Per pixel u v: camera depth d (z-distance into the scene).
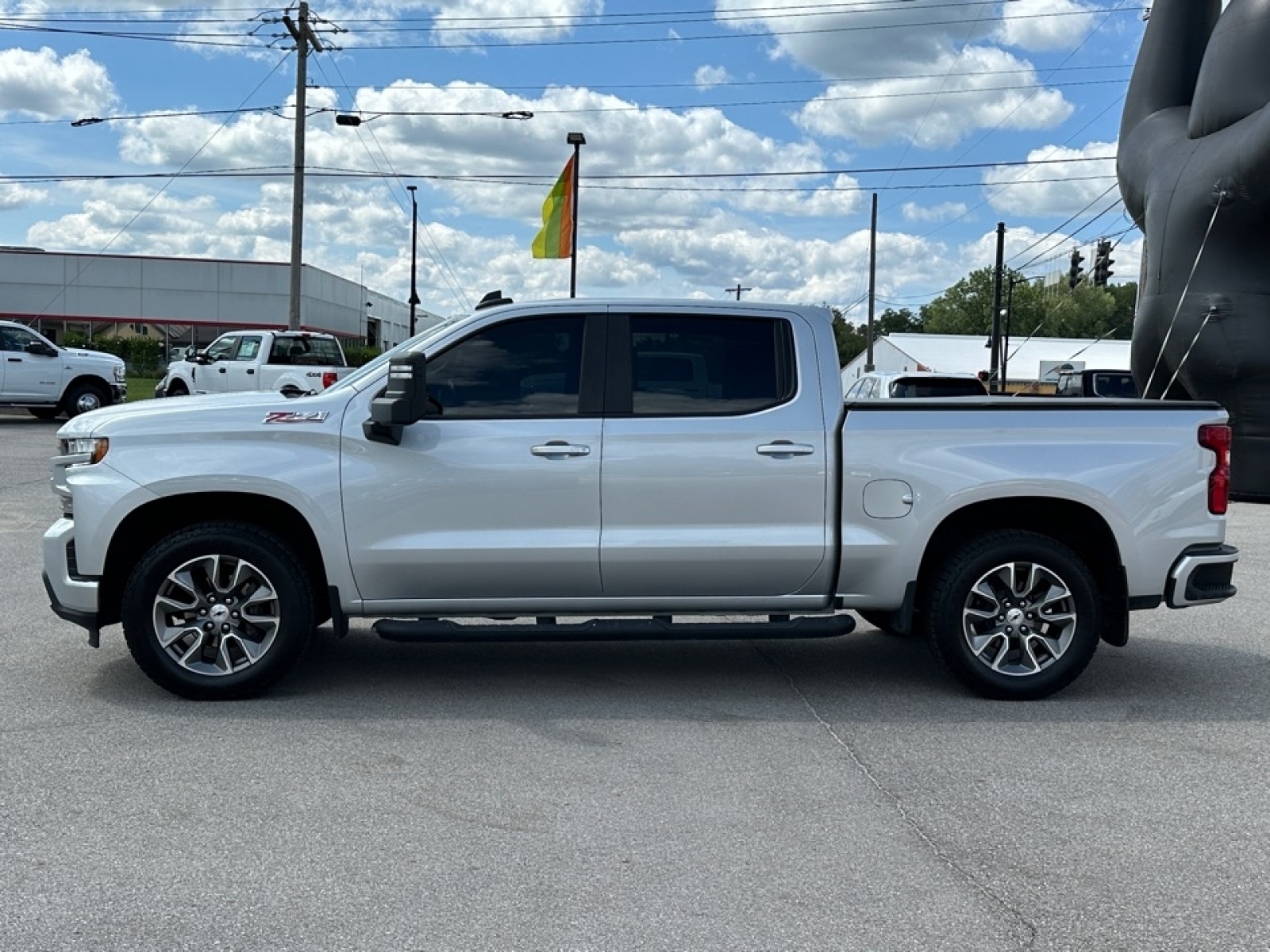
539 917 3.57
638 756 5.10
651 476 5.77
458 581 5.80
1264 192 16.70
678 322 5.94
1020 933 3.51
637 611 5.96
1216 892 3.81
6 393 23.17
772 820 4.38
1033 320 90.19
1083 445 5.97
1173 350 18.30
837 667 6.77
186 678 5.74
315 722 5.53
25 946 3.35
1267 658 7.13
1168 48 20.89
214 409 5.79
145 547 5.99
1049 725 5.66
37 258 59.31
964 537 6.17
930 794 4.68
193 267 60.66
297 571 5.76
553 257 26.31
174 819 4.31
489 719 5.63
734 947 3.40
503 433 5.76
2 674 6.26
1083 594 5.94
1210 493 6.05
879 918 3.60
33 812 4.36
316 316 64.12
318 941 3.41
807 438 5.85
